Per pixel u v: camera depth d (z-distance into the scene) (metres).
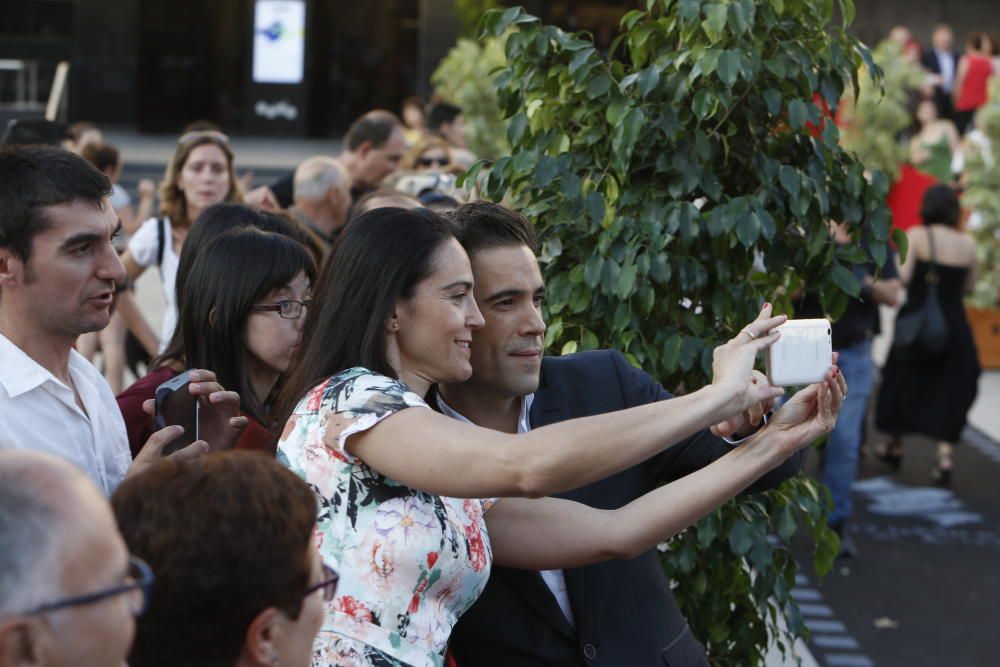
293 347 2.95
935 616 5.50
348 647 1.97
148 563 1.38
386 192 4.21
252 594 1.39
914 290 7.31
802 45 3.07
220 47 23.47
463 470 1.88
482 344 2.32
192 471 1.44
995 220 9.98
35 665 1.13
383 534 1.99
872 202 3.14
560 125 3.19
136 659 1.40
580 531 2.21
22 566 1.12
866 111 10.53
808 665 4.88
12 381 2.24
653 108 3.04
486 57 11.13
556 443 1.84
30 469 1.17
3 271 2.23
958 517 6.93
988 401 9.45
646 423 1.88
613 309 3.10
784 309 3.18
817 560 3.32
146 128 23.45
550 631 2.37
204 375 2.40
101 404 2.46
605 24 21.80
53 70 16.83
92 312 2.27
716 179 3.04
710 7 2.92
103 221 2.26
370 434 1.96
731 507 3.15
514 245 2.32
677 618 2.54
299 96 22.41
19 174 2.21
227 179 5.12
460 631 2.38
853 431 6.12
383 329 2.09
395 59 23.52
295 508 1.45
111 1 23.09
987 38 16.47
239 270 2.92
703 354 3.05
